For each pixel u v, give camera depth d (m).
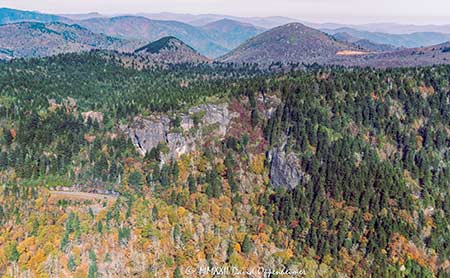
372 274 173.12
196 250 173.25
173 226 179.00
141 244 166.50
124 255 162.00
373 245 179.75
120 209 181.62
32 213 177.00
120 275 157.00
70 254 155.62
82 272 152.50
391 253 178.25
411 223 187.38
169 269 164.38
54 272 151.38
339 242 183.38
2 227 169.12
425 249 182.38
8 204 181.25
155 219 180.38
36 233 164.62
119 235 165.12
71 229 163.25
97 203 188.62
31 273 150.75
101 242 162.62
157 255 165.88
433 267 177.88
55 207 182.62
